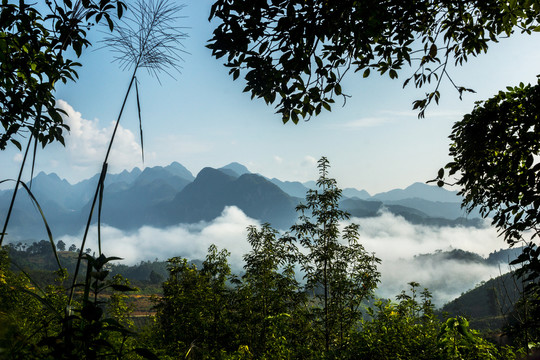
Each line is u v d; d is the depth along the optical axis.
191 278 8.86
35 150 1.82
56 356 1.54
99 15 2.98
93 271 1.62
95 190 1.67
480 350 5.07
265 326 7.94
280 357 6.86
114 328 1.66
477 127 4.94
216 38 3.67
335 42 4.10
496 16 4.40
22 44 3.25
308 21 3.58
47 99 3.38
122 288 1.66
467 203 5.26
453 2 4.19
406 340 6.04
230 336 7.30
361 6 3.51
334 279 9.20
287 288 8.99
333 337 8.81
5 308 1.63
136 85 1.88
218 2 3.54
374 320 6.89
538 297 3.88
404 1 3.77
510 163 4.75
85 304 1.61
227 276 9.54
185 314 7.73
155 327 8.30
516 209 4.37
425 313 6.86
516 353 4.00
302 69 3.74
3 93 3.35
